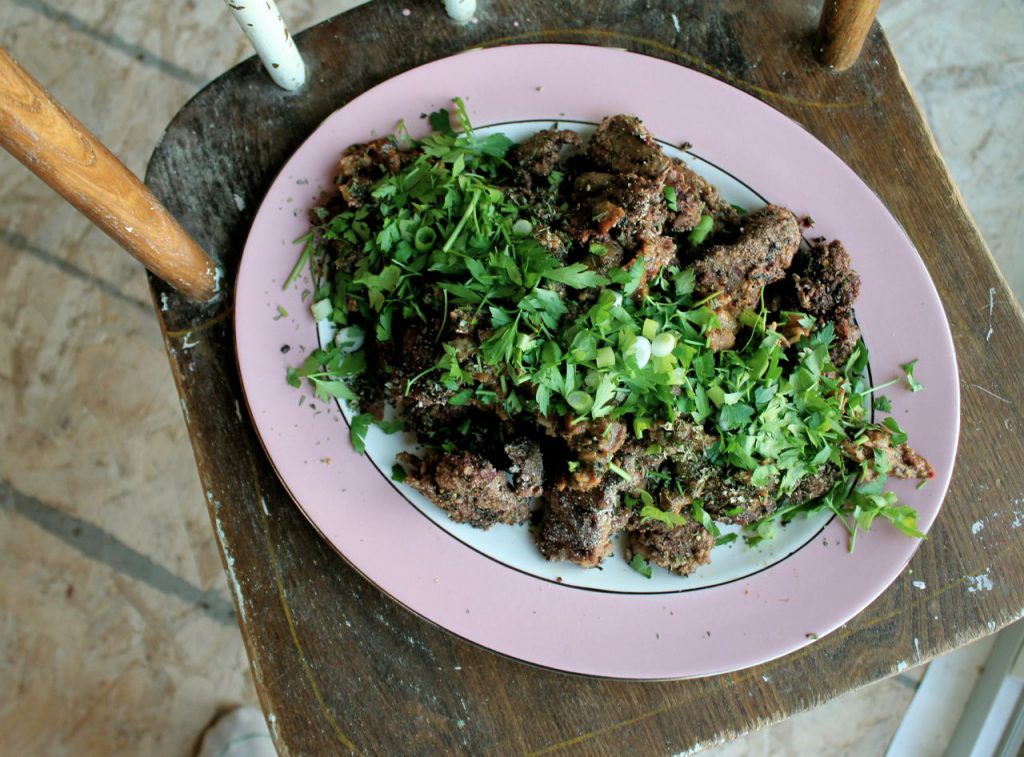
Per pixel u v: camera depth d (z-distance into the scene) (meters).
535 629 0.46
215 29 0.77
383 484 0.46
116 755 0.71
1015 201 0.78
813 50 0.52
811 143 0.50
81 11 0.77
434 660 0.47
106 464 0.74
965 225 0.52
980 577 0.49
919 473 0.47
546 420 0.44
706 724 0.47
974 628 0.48
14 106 0.36
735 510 0.46
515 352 0.42
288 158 0.49
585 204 0.46
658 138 0.50
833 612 0.47
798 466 0.46
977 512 0.49
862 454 0.47
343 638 0.47
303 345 0.47
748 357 0.46
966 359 0.51
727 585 0.47
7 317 0.75
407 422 0.47
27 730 0.71
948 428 0.48
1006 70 0.78
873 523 0.47
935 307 0.49
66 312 0.75
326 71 0.50
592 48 0.49
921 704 0.72
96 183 0.40
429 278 0.45
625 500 0.46
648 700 0.47
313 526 0.46
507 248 0.43
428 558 0.46
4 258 0.75
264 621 0.47
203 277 0.47
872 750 0.72
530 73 0.49
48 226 0.75
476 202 0.44
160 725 0.71
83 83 0.76
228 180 0.49
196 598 0.73
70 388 0.74
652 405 0.44
